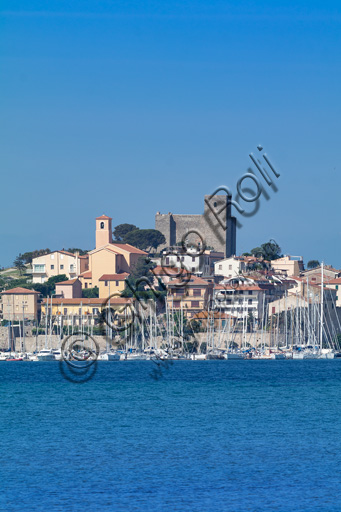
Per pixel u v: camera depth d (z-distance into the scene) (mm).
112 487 156000
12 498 148125
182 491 153000
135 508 142250
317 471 169000
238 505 143875
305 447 197750
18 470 170500
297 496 149250
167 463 178000
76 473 167875
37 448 197875
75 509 141500
